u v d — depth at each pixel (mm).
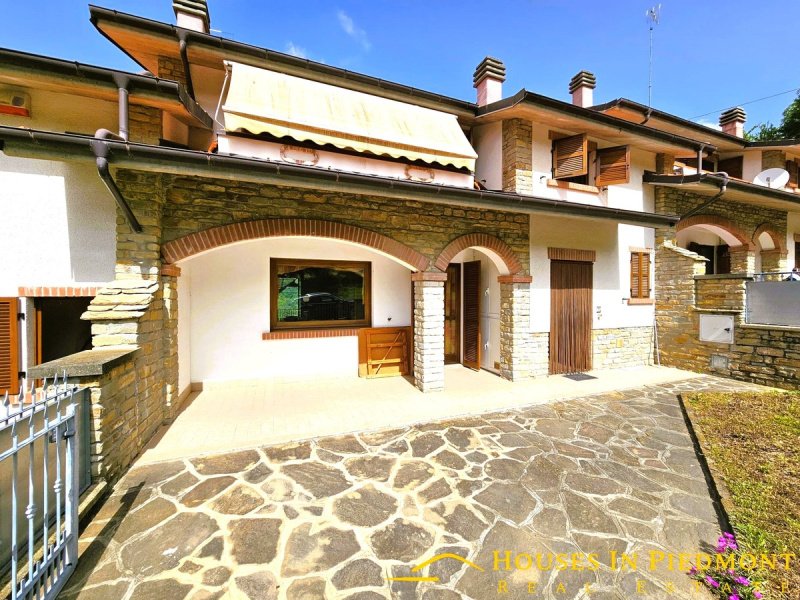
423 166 7242
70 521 2613
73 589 2451
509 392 7211
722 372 8484
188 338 6867
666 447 4781
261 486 3762
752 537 2932
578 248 8914
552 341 8586
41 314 5125
